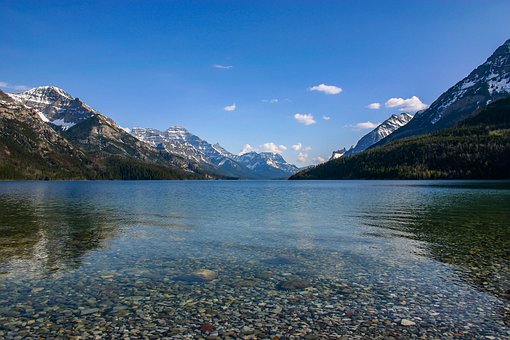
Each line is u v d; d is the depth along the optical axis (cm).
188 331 1416
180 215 5466
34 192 13100
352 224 4419
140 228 4119
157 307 1670
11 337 1352
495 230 3912
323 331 1419
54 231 3897
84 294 1845
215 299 1780
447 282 2050
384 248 2997
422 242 3259
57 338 1351
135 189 17100
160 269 2336
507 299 1775
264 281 2080
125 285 1997
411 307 1670
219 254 2780
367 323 1495
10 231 3906
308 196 10431
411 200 8238
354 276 2180
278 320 1525
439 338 1364
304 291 1902
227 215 5472
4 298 1777
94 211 6112
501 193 10300
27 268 2350
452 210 5916
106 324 1478
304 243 3212
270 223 4538
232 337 1364
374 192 12112
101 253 2812
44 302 1727
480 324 1488
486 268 2353
